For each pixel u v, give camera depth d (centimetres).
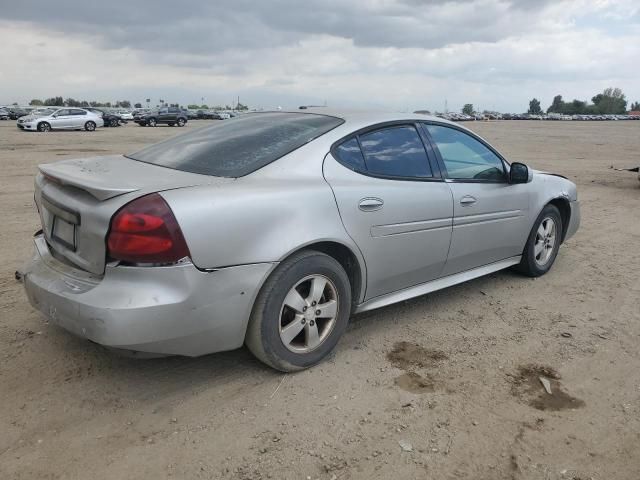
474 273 462
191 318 283
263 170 326
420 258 397
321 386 325
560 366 359
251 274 299
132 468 251
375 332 402
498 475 255
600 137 3878
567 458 268
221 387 321
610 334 411
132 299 269
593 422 298
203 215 280
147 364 343
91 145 2098
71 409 294
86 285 287
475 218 436
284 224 309
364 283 365
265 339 316
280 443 272
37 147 1964
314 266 326
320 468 255
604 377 347
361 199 348
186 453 263
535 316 441
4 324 389
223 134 382
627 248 663
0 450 260
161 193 279
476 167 448
